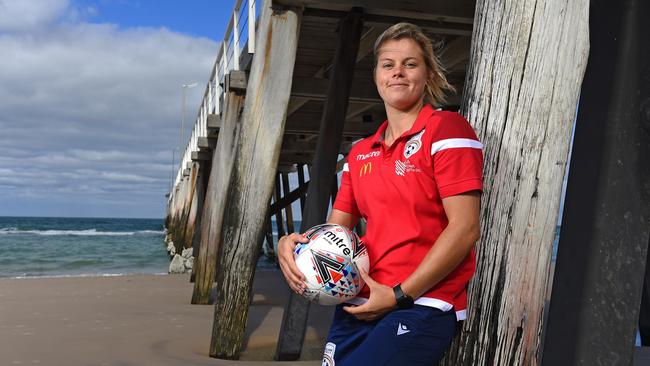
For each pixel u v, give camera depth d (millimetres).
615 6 1400
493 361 1683
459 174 1491
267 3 4699
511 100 1681
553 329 1447
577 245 1418
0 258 21484
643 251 1367
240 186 4809
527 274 1674
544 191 1667
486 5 1746
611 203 1378
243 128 4781
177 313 7395
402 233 1599
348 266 1620
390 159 1643
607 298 1370
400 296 1498
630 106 1376
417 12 4875
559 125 1661
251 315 7301
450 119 1556
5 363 4652
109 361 4707
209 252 8359
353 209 1913
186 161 21344
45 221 97688
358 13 4852
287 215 20172
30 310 7570
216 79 11641
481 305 1702
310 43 7352
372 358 1528
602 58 1418
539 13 1656
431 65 1732
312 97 7664
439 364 1738
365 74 8508
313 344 5422
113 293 9523
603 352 1368
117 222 95312
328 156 4844
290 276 1685
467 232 1471
